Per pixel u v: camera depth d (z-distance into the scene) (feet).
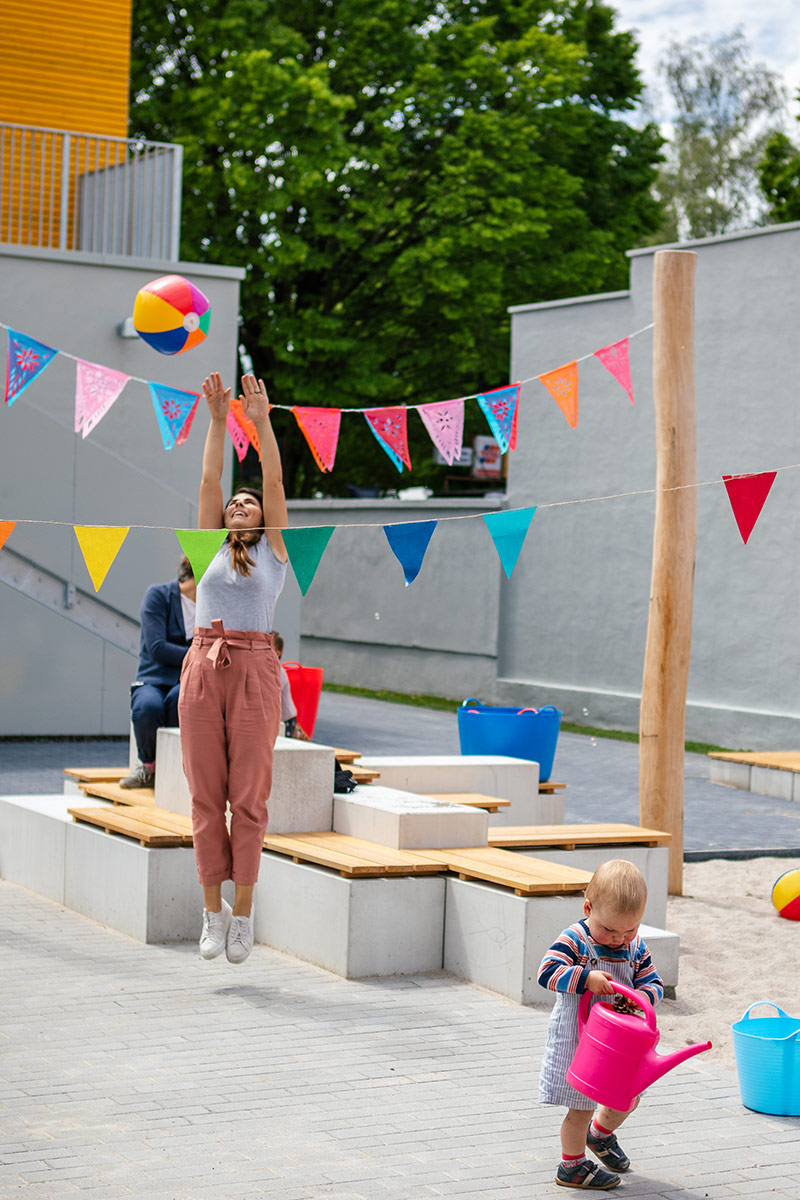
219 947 19.74
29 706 45.88
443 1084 15.42
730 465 54.19
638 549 58.65
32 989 18.79
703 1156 13.69
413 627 71.15
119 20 63.98
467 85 85.40
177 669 26.99
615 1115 12.97
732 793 42.34
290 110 78.84
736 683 53.67
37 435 45.60
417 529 18.75
